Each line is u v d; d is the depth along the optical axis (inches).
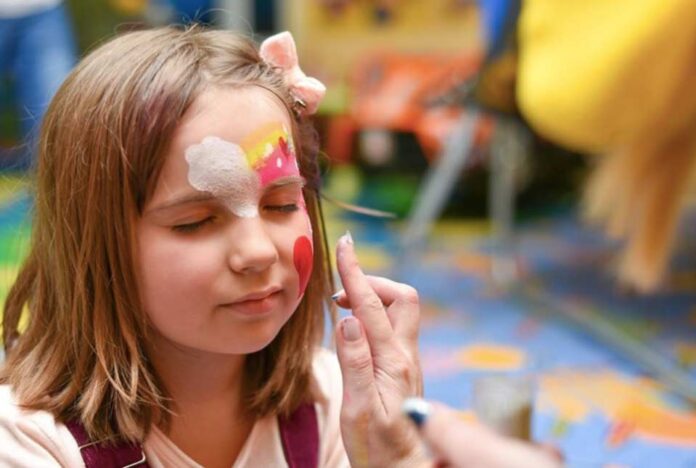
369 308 28.0
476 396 23.8
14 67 95.7
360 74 125.9
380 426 26.6
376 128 120.8
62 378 27.9
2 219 95.2
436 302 86.7
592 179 94.1
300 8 128.6
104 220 26.2
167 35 28.7
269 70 28.9
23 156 42.4
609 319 81.8
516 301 87.1
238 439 29.9
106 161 25.9
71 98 27.3
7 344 31.1
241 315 25.9
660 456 56.5
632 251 77.7
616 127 71.6
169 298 25.8
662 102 68.5
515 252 97.3
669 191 73.9
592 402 64.4
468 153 106.6
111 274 26.6
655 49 66.5
